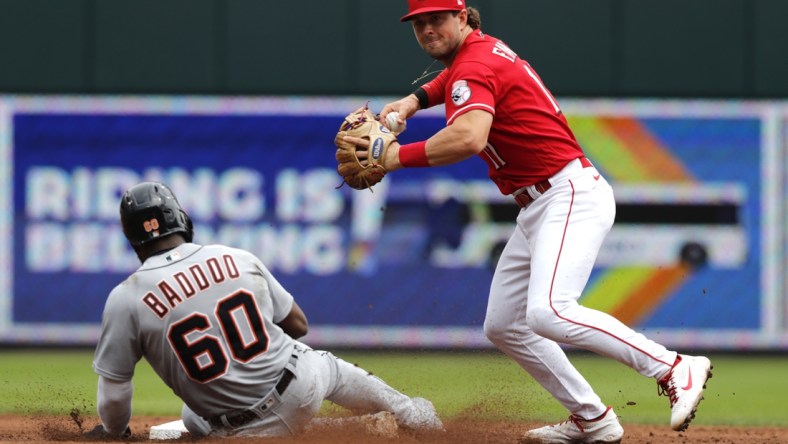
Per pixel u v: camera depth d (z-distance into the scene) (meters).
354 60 35.81
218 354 14.16
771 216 35.44
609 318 14.49
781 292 35.28
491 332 16.11
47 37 35.41
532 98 14.99
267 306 14.62
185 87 35.47
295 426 14.73
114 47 35.50
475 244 35.03
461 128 14.24
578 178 15.10
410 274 35.12
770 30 35.94
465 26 15.28
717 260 35.34
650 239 35.34
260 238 35.22
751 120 35.66
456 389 26.61
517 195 15.47
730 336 35.22
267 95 35.53
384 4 35.81
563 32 35.84
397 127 16.67
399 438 15.09
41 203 34.91
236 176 35.28
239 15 35.69
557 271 14.59
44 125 35.09
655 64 35.84
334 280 35.12
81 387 28.19
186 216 14.98
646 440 18.19
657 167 35.53
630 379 31.09
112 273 34.91
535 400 25.30
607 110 35.69
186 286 14.21
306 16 35.78
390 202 35.12
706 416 24.12
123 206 14.51
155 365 14.41
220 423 14.59
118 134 35.25
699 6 35.97
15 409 23.47
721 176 35.53
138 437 16.20
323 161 35.38
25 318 34.81
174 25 35.59
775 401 27.12
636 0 35.88
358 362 33.47
